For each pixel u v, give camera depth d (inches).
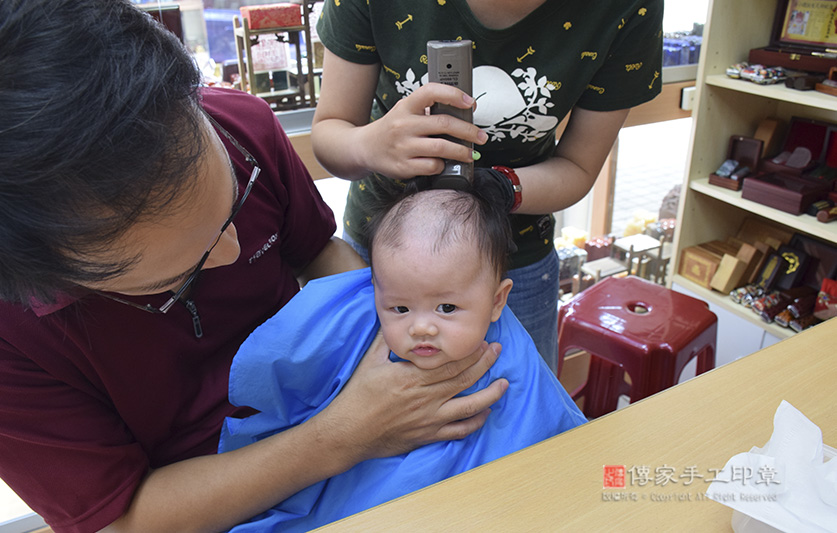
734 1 65.0
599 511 21.5
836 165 66.3
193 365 31.8
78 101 14.5
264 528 29.6
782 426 20.3
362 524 21.6
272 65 59.8
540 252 44.8
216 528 29.0
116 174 15.1
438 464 29.0
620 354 56.4
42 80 14.5
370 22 35.7
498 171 34.5
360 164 34.4
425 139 30.0
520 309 45.6
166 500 28.0
